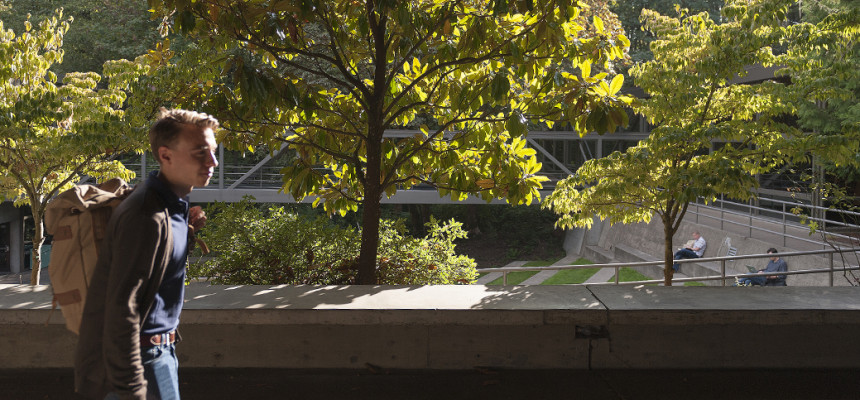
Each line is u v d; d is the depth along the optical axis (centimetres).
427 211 3569
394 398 394
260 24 514
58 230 223
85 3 3209
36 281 1018
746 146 868
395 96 665
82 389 218
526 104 595
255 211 704
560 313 414
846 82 1489
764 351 430
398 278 713
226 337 429
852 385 409
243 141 627
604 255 2447
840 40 849
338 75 1916
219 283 654
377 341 429
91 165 1048
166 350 226
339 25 617
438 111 691
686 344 430
